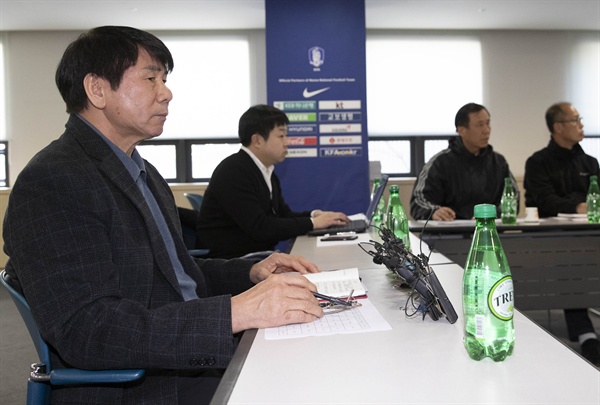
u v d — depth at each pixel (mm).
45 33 5855
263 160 2895
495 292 780
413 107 6074
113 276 1027
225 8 5250
